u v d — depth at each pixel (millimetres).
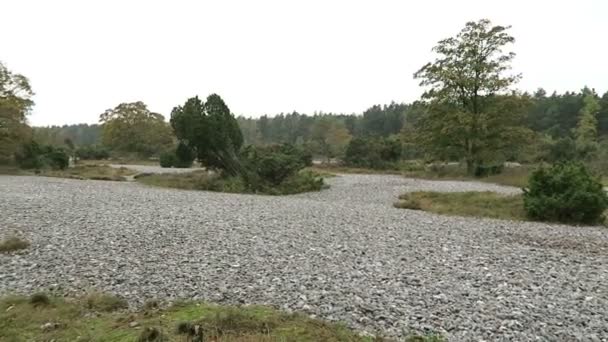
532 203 17594
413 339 6039
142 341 5801
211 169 34219
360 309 7184
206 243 11680
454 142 42625
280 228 13969
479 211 19172
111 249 10914
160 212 16703
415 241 12555
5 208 17000
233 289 8133
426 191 26422
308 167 56688
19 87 44875
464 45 42031
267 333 6070
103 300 7398
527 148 42875
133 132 86312
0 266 9500
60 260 9953
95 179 38469
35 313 6926
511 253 11414
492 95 42031
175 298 7688
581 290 8453
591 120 74812
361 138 61281
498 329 6496
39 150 47938
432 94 43250
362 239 12633
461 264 10133
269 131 137000
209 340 5809
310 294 7883
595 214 16781
